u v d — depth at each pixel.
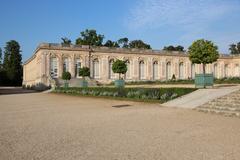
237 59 76.75
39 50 61.44
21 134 9.52
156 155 6.72
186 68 73.56
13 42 99.69
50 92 45.69
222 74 76.50
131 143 7.95
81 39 84.44
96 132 9.61
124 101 22.28
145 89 23.27
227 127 10.12
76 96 32.06
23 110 17.23
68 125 11.16
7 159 6.60
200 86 22.70
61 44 61.25
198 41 32.34
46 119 13.01
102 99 25.47
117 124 11.12
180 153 6.86
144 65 69.75
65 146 7.74
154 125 10.73
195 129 9.83
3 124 11.74
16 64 99.38
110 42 91.50
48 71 59.41
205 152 6.91
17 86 100.31
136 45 101.19
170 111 15.07
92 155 6.82
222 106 14.71
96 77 64.69
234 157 6.45
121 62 42.72
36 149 7.46
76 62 62.53
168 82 55.12
